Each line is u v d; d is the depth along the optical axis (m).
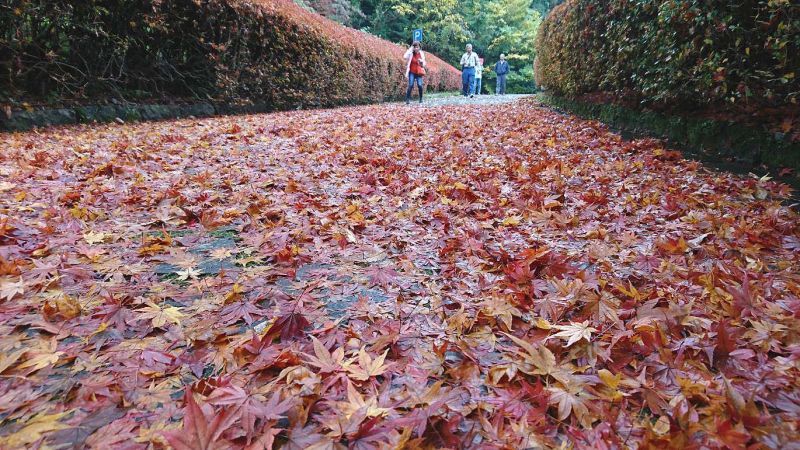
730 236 2.26
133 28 5.97
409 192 3.17
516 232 2.42
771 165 3.41
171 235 2.28
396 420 0.97
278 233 2.26
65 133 4.79
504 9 32.19
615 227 2.48
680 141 4.57
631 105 5.84
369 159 4.19
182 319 1.46
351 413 1.02
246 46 8.30
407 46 25.19
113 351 1.28
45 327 1.35
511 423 1.02
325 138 5.44
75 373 1.17
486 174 3.69
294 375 1.15
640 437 0.97
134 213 2.57
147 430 0.97
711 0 3.55
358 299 1.64
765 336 1.31
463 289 1.72
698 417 1.02
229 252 2.06
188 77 7.41
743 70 3.45
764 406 1.02
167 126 5.86
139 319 1.43
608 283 1.73
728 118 3.90
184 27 6.91
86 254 1.92
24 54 4.80
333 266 1.96
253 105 8.88
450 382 1.18
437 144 5.19
